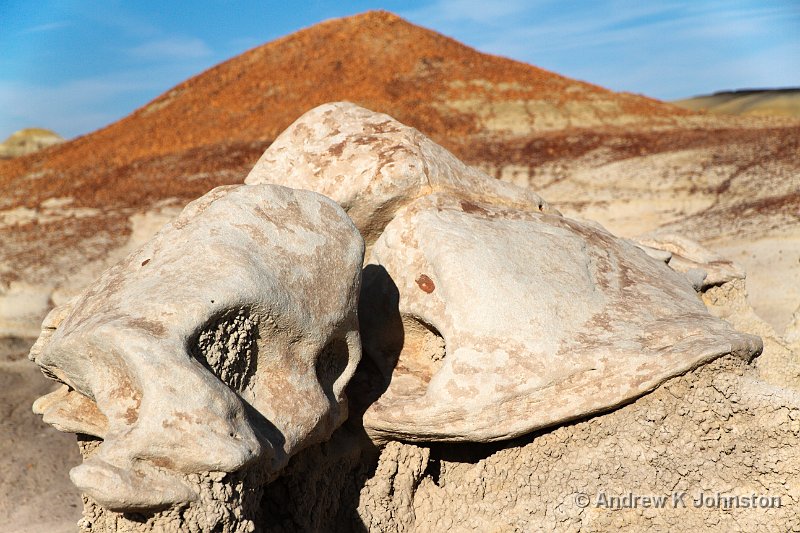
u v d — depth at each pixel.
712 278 5.90
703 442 3.94
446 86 28.64
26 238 17.16
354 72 29.84
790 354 5.79
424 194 4.79
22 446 7.93
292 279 3.74
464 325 4.08
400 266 4.44
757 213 14.23
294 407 3.72
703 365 3.89
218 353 3.44
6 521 6.44
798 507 3.84
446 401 3.99
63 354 3.44
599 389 3.92
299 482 4.16
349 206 4.82
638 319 4.22
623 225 15.52
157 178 21.45
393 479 4.40
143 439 3.06
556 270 4.37
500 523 4.27
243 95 29.22
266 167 5.17
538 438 4.16
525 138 23.25
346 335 4.06
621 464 4.02
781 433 3.83
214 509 3.20
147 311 3.30
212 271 3.48
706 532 3.97
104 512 3.45
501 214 4.75
